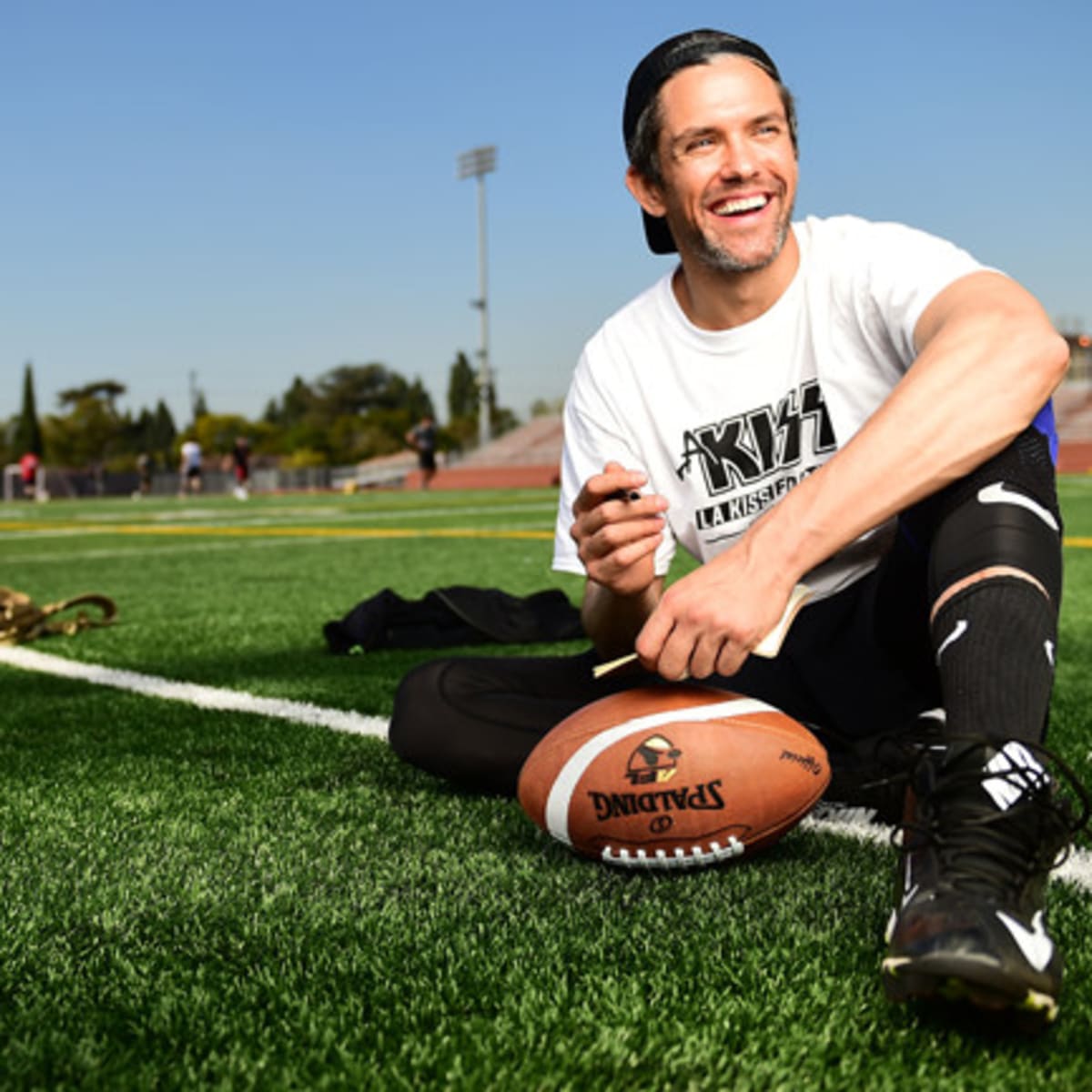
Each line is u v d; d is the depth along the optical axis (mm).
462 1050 1138
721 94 1694
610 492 1627
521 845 1758
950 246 1726
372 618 3801
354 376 102312
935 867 1190
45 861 1735
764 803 1538
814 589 1793
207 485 49656
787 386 1839
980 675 1300
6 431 87750
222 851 1770
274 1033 1190
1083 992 1218
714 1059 1107
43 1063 1132
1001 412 1415
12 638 4117
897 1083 1055
